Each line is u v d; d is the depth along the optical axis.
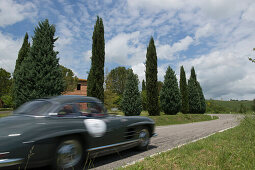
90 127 3.73
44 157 2.95
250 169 3.25
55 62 13.68
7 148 2.61
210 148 4.89
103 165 3.94
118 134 4.41
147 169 3.38
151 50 23.45
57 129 3.20
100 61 17.66
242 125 7.91
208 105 55.88
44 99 3.86
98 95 17.05
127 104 20.77
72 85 26.30
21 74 12.70
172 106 24.58
